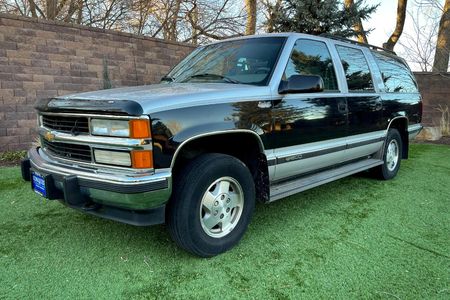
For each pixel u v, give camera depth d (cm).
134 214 246
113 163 241
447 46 1261
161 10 1529
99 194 242
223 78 342
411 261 278
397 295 234
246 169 297
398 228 343
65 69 671
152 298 229
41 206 389
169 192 243
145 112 231
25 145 639
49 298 227
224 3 1580
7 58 608
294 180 364
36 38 634
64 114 260
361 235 325
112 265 267
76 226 336
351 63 434
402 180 529
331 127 375
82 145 254
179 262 273
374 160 493
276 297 231
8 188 451
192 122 253
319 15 982
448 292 237
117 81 743
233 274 257
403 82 555
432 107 1083
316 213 381
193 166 265
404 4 1316
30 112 640
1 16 595
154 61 795
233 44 385
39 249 291
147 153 233
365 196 446
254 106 294
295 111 330
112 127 237
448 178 542
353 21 1014
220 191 281
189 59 413
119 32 735
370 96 449
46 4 1298
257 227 341
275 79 317
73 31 675
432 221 362
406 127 548
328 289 240
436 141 941
